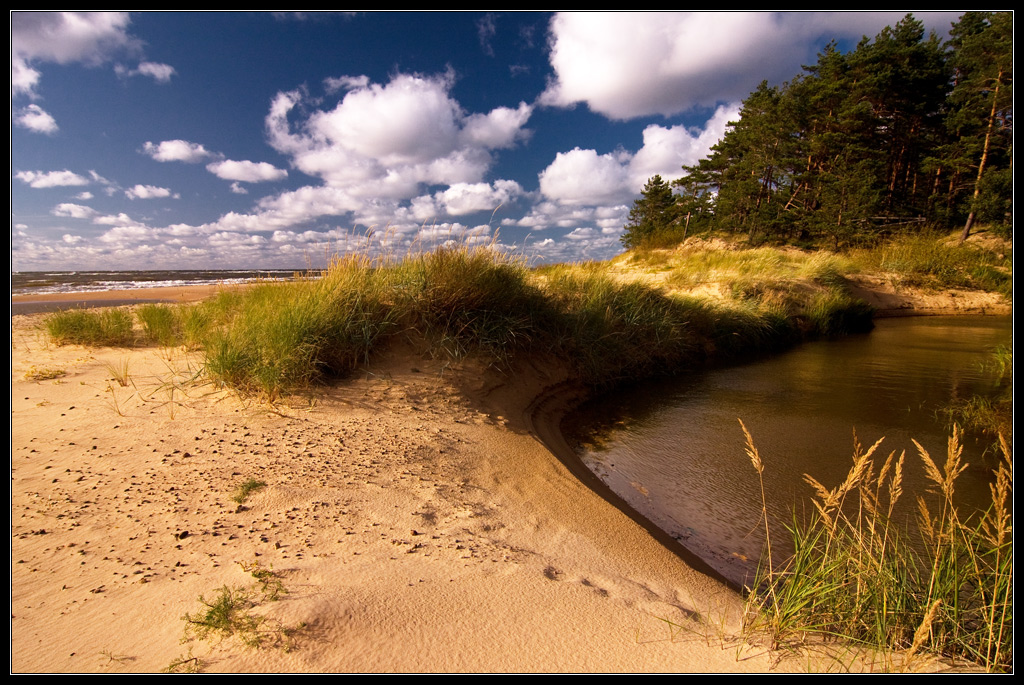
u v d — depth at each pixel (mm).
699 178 39375
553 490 3650
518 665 1744
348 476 3426
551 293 8227
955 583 2102
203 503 2963
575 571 2531
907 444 4949
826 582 2160
